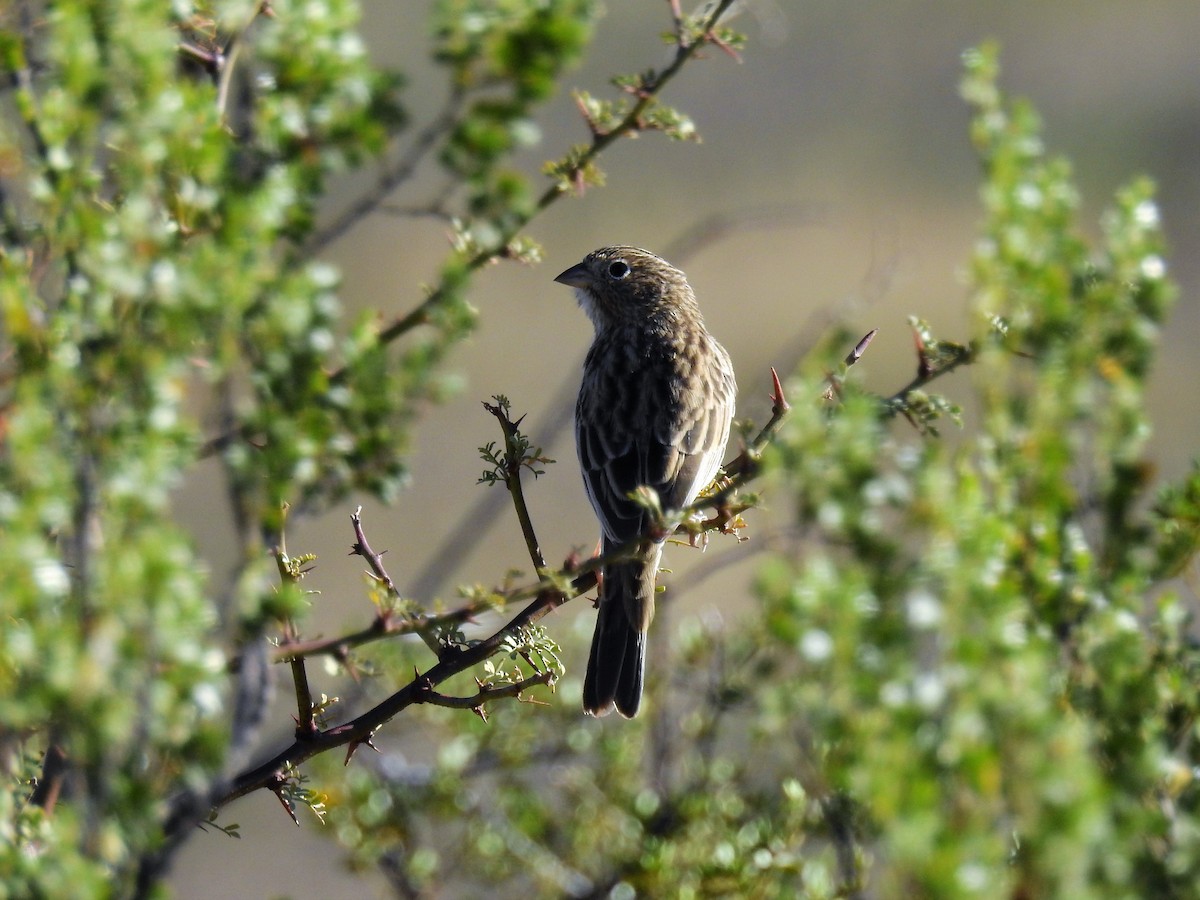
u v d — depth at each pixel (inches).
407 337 342.0
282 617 237.3
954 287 1390.3
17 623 213.2
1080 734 204.7
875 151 1600.6
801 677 207.8
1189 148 1657.2
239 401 231.9
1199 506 269.1
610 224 1453.0
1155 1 1865.2
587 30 256.5
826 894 315.3
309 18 251.0
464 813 417.4
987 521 210.5
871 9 1820.9
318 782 414.0
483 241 268.8
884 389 1269.7
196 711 211.2
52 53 221.3
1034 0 1831.9
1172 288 263.3
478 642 316.8
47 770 243.4
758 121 1631.4
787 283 1385.3
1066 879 195.3
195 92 232.5
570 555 301.0
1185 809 253.6
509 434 334.3
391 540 1053.8
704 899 358.0
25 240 237.5
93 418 211.6
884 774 193.0
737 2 322.7
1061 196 255.0
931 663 207.8
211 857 724.7
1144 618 283.1
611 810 410.9
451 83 258.7
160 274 215.9
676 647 439.8
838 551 212.8
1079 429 255.9
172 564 200.5
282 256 245.8
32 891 208.2
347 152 255.0
